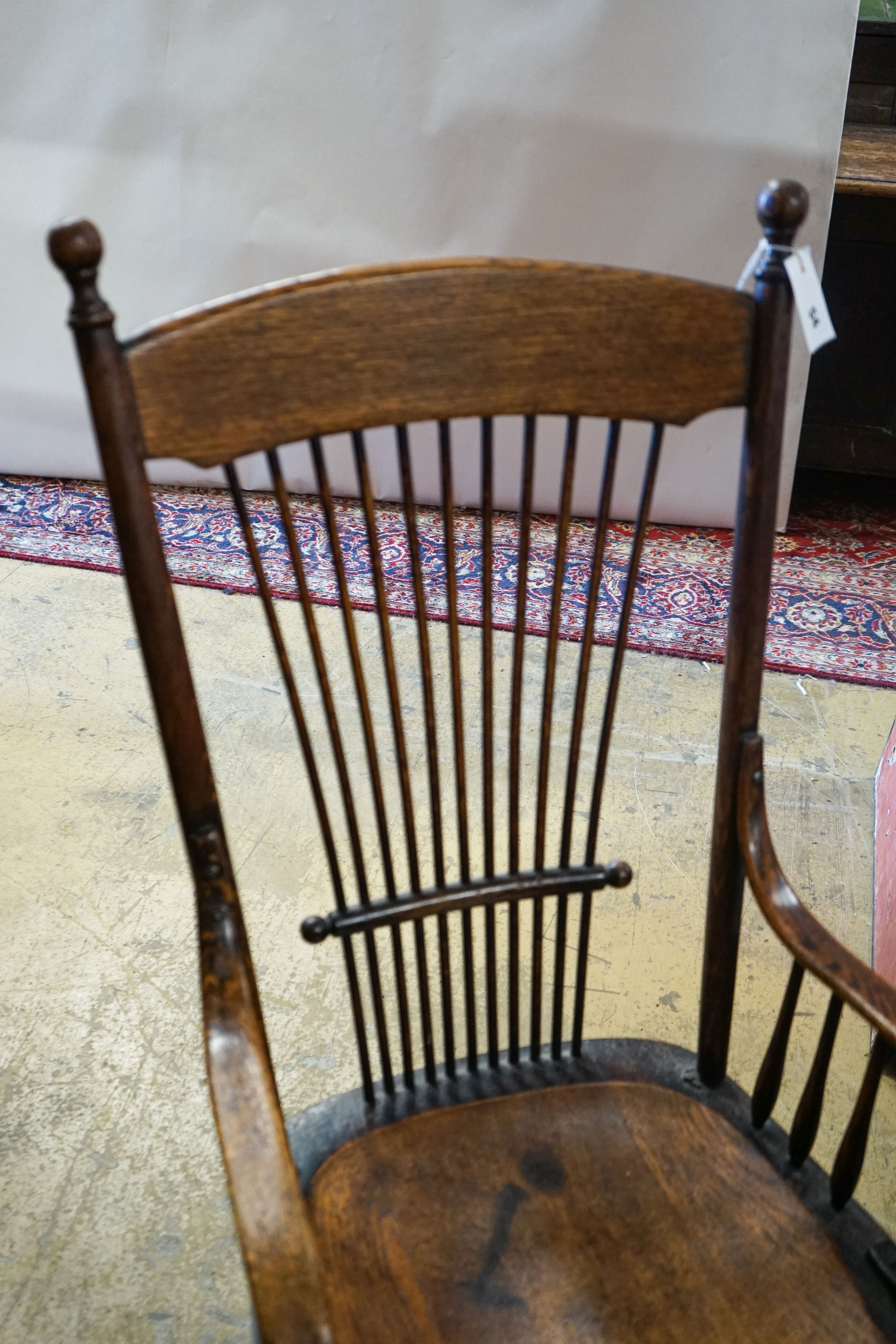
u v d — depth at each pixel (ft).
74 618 8.95
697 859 6.71
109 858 6.65
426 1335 2.85
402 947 3.38
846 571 9.77
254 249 9.73
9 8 9.03
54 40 9.12
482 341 2.78
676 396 2.95
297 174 9.37
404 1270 3.00
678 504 10.34
